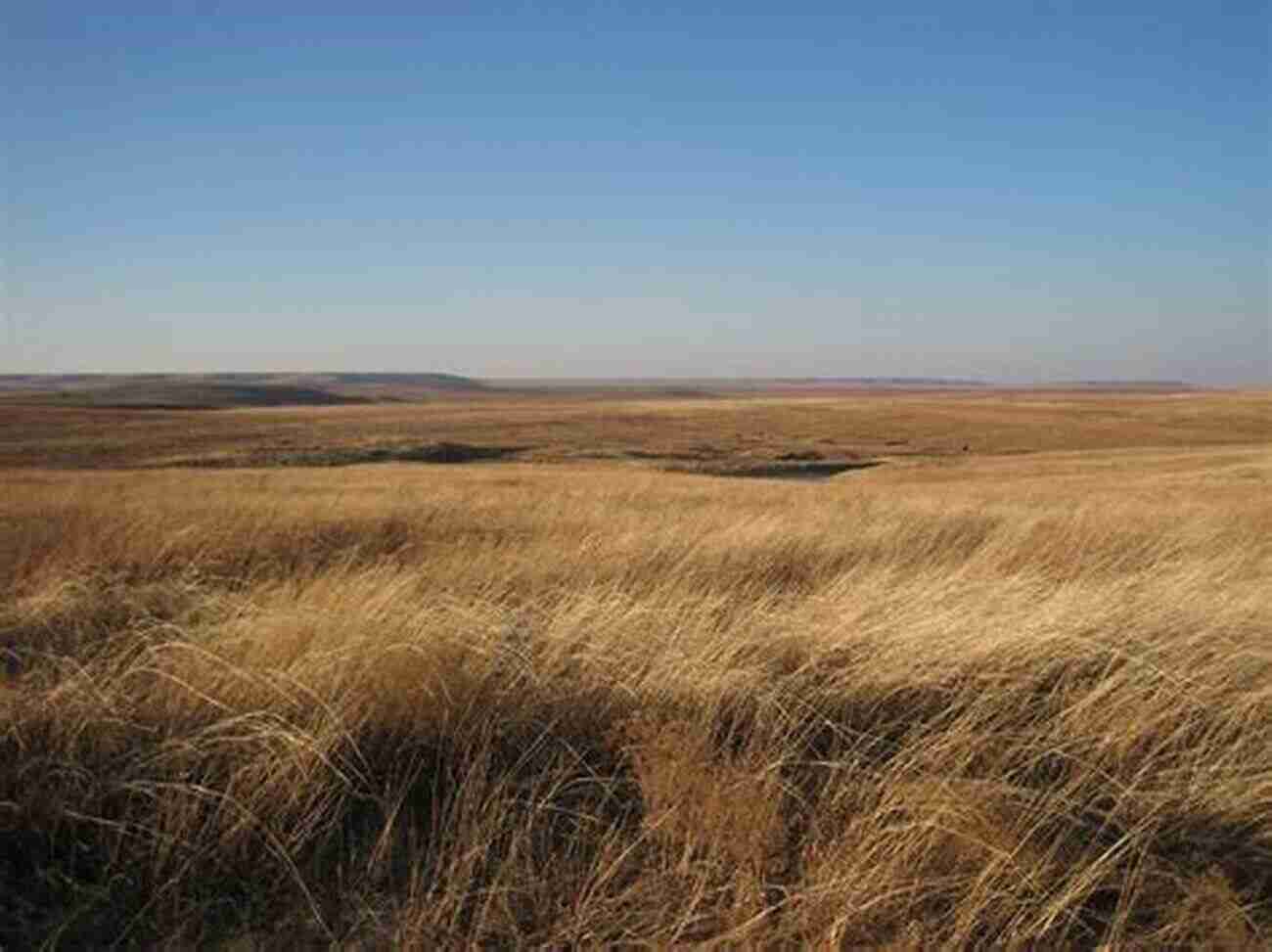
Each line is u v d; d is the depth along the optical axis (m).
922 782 3.80
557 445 72.44
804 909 3.20
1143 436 88.88
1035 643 5.06
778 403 125.69
